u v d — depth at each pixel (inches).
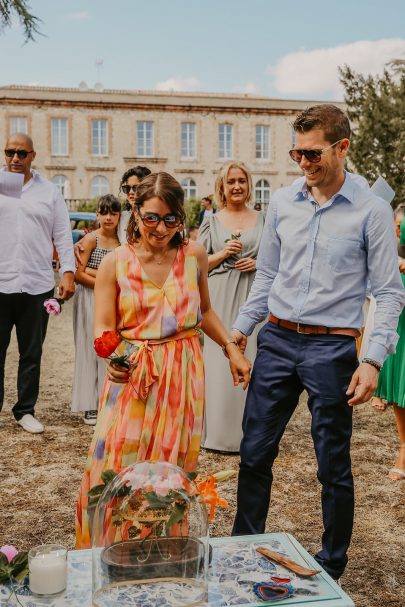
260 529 109.0
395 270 100.8
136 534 78.3
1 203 190.5
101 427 97.0
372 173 921.5
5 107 1657.2
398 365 163.0
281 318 105.6
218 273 178.4
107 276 97.8
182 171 1737.2
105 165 1710.1
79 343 204.2
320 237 101.9
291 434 204.8
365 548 131.1
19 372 202.8
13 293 193.8
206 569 78.7
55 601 76.2
